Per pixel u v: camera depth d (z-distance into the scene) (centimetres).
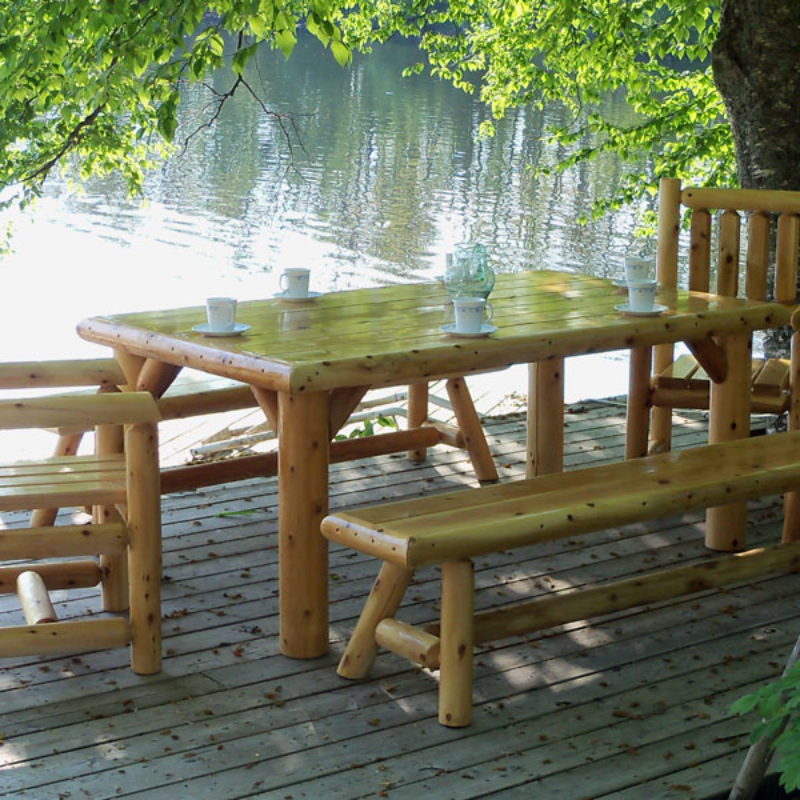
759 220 455
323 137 2391
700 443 535
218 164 2170
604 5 888
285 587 326
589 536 425
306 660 327
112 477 320
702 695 307
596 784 265
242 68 597
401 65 3716
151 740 284
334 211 1819
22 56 669
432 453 521
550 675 318
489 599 370
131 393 303
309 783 266
